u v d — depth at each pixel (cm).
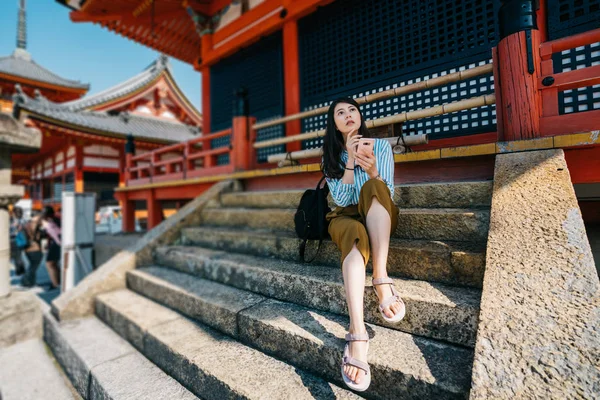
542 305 110
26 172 2223
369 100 308
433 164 262
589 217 262
